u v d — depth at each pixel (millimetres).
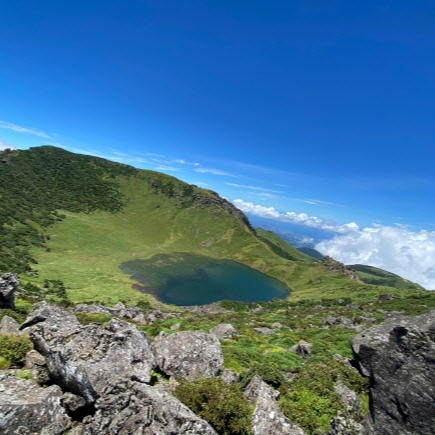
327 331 51906
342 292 166375
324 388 20047
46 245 189750
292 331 53625
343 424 15969
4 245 163125
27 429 12281
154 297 140625
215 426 15008
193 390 16828
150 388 14430
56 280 133500
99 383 14703
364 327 58594
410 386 14766
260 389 17531
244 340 38000
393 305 99375
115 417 13281
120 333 18062
